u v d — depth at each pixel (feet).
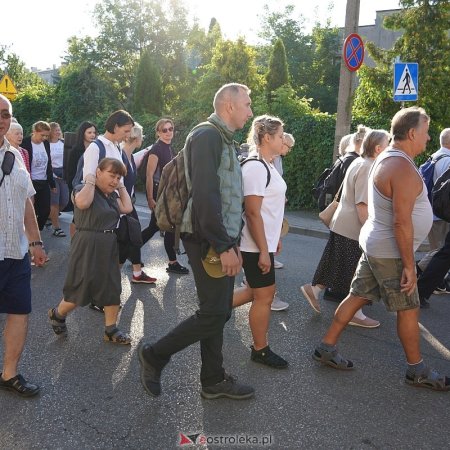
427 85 38.55
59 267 22.63
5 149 10.91
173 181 10.54
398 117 11.63
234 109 10.28
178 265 21.91
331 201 18.01
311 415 10.96
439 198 16.70
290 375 12.75
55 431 10.22
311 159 39.55
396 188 11.22
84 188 13.55
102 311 16.98
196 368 12.96
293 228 33.14
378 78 40.70
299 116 40.88
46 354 13.71
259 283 12.62
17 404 11.15
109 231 13.88
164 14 120.37
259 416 10.87
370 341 15.10
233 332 15.39
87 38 120.06
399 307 11.84
